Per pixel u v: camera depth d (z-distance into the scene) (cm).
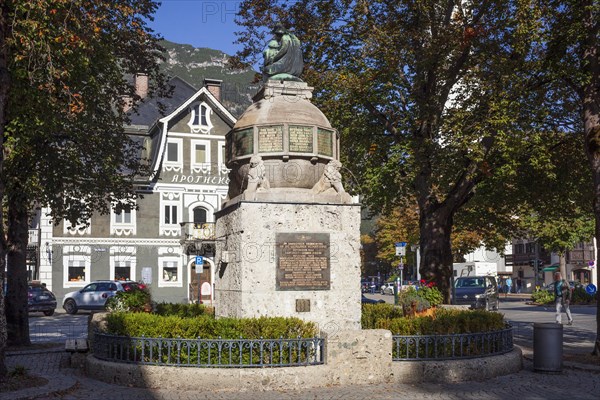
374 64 1941
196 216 4372
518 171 2100
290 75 1302
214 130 4428
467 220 2603
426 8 1825
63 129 1952
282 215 1162
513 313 3256
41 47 1263
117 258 4191
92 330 1271
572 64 1535
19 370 1045
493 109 1716
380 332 1030
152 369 988
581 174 2133
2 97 1073
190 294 4297
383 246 5956
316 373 988
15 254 1817
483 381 1064
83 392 956
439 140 1989
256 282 1135
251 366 984
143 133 4438
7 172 1788
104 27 1741
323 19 2009
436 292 1387
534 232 4606
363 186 1962
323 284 1166
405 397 925
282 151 1192
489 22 1817
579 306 3881
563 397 947
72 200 2219
